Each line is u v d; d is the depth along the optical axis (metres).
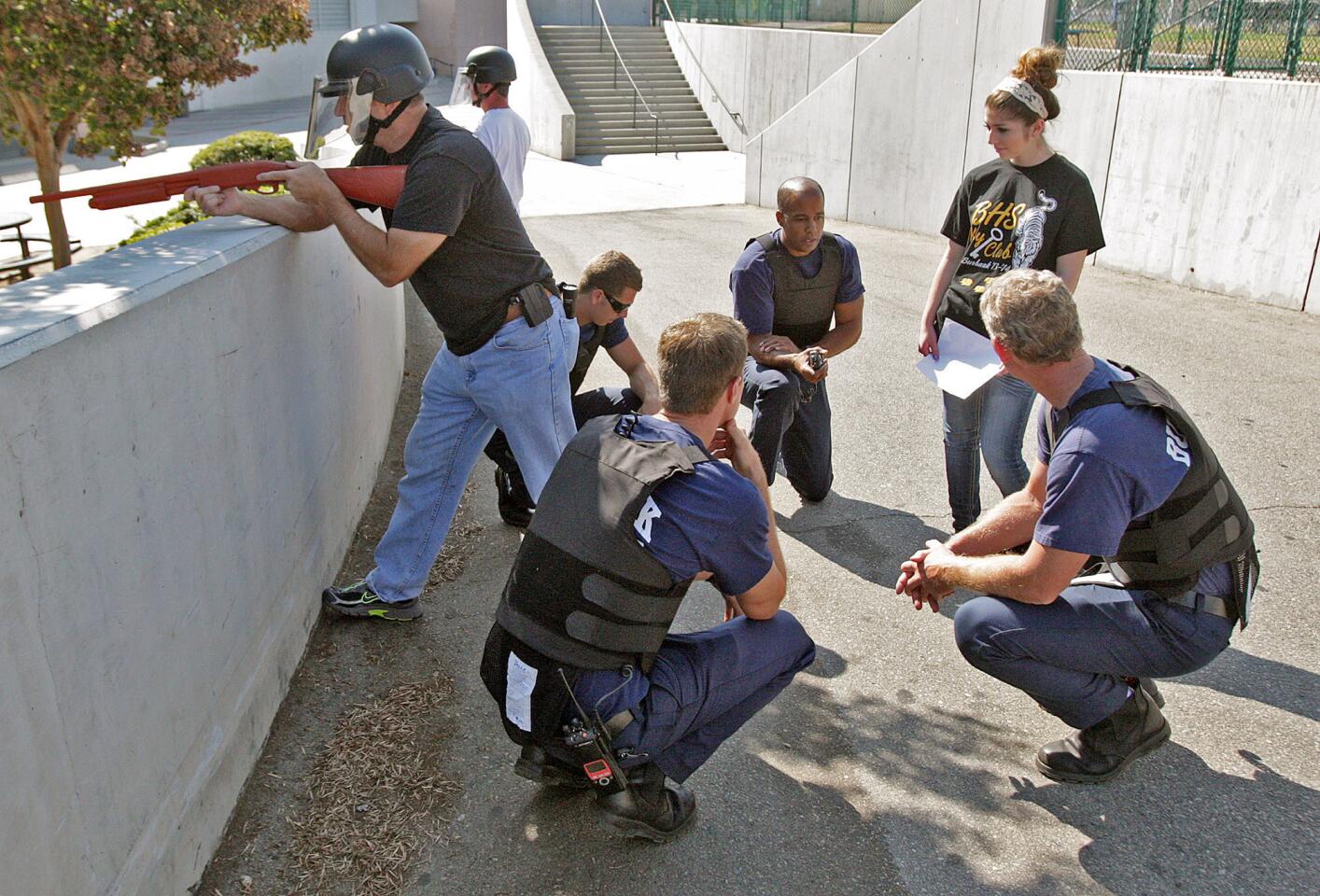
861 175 13.08
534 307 3.27
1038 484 2.83
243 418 2.86
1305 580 3.99
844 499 4.80
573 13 25.95
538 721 2.41
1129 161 9.24
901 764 3.00
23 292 2.13
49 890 1.80
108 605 2.04
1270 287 8.13
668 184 16.23
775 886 2.53
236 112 25.73
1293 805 2.80
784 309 4.37
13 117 4.67
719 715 2.62
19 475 1.74
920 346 4.14
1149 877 2.56
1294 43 8.20
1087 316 7.87
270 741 3.02
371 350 4.81
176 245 2.77
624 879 2.55
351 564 4.10
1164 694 3.31
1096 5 9.61
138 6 4.16
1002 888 2.54
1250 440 5.42
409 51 3.10
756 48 19.20
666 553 2.32
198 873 2.45
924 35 11.62
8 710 1.69
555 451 3.44
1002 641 2.77
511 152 5.89
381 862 2.57
